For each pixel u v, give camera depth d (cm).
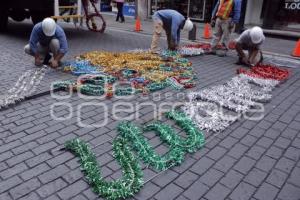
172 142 399
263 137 435
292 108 537
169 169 357
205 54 910
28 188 320
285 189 330
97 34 1198
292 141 427
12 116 472
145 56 805
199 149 399
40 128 438
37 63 702
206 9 1553
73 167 354
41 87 577
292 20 1284
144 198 311
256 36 721
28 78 627
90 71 661
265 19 1332
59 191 317
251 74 693
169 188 326
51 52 702
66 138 414
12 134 420
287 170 362
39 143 400
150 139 417
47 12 1012
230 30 936
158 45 1008
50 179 334
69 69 669
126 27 1430
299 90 631
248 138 431
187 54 868
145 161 366
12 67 700
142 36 1205
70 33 1180
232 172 355
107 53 830
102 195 310
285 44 1148
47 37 655
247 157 385
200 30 1387
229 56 894
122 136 418
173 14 842
